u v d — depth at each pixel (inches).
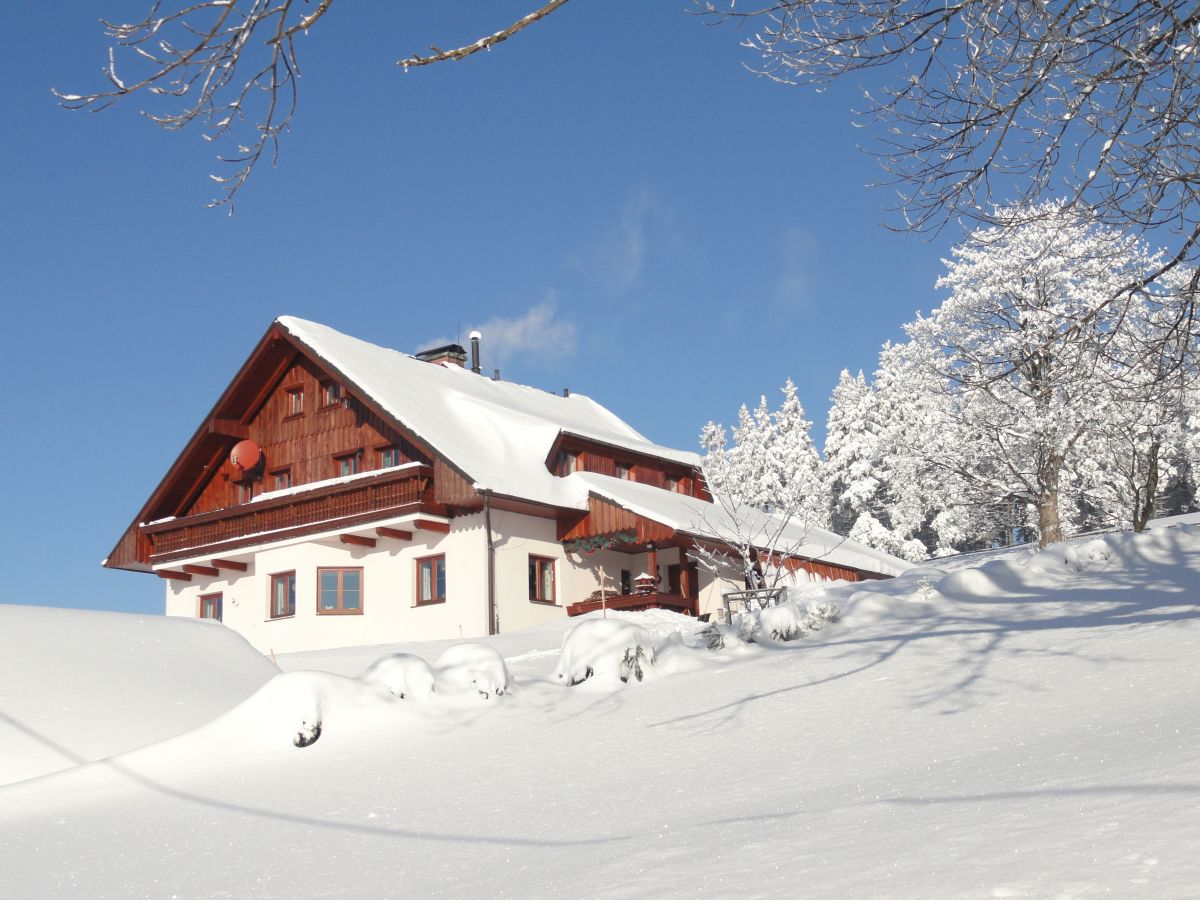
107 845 357.7
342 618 1249.4
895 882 170.9
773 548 1099.3
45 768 488.7
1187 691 342.0
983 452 1347.2
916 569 1363.2
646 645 579.5
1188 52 276.1
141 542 1422.2
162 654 630.5
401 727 511.5
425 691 539.5
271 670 673.6
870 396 2834.6
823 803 269.0
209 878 300.4
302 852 321.1
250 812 391.2
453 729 506.9
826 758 344.5
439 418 1298.0
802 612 639.1
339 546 1267.2
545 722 496.7
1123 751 261.6
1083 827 185.9
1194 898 137.3
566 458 1371.8
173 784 450.6
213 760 482.3
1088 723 323.3
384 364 1403.8
